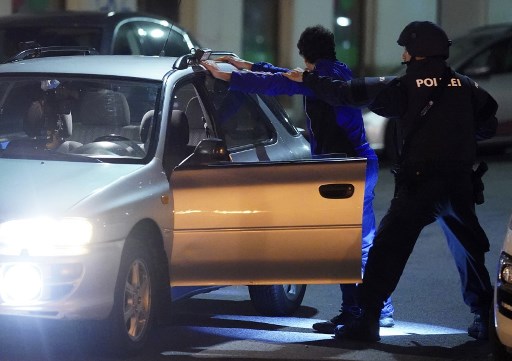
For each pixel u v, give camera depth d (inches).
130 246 665.6
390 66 2167.8
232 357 697.6
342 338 747.4
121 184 670.5
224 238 695.1
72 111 759.7
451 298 885.8
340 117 753.0
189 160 706.2
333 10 2089.1
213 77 770.2
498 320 622.8
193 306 855.7
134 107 745.6
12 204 647.1
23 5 1684.3
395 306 856.3
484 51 1715.1
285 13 2011.6
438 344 741.9
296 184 689.6
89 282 637.9
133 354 678.5
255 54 2003.0
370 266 730.8
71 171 684.1
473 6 2260.1
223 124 774.5
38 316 636.1
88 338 660.7
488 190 1412.4
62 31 1225.4
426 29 723.4
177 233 696.4
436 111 719.1
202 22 1891.0
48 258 631.8
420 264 1015.6
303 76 731.4
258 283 698.8
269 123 827.4
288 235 692.7
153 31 1278.3
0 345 699.4
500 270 627.8
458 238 736.3
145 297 682.2
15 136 794.8
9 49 1227.9
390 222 725.9
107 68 765.9
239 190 690.8
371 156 767.1
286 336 759.1
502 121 1710.1
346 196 689.6
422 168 719.7
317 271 696.4
